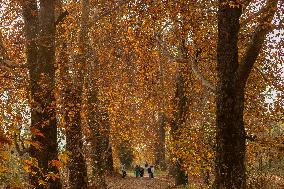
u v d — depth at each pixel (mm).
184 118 22484
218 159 11156
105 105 24312
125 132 30938
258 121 17875
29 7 14000
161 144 41500
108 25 26703
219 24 11312
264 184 14398
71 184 17469
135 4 15258
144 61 18969
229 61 11156
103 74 26828
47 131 13180
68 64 17594
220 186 11000
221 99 11219
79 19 20172
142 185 26609
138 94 31188
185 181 23969
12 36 17219
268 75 18547
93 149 21484
